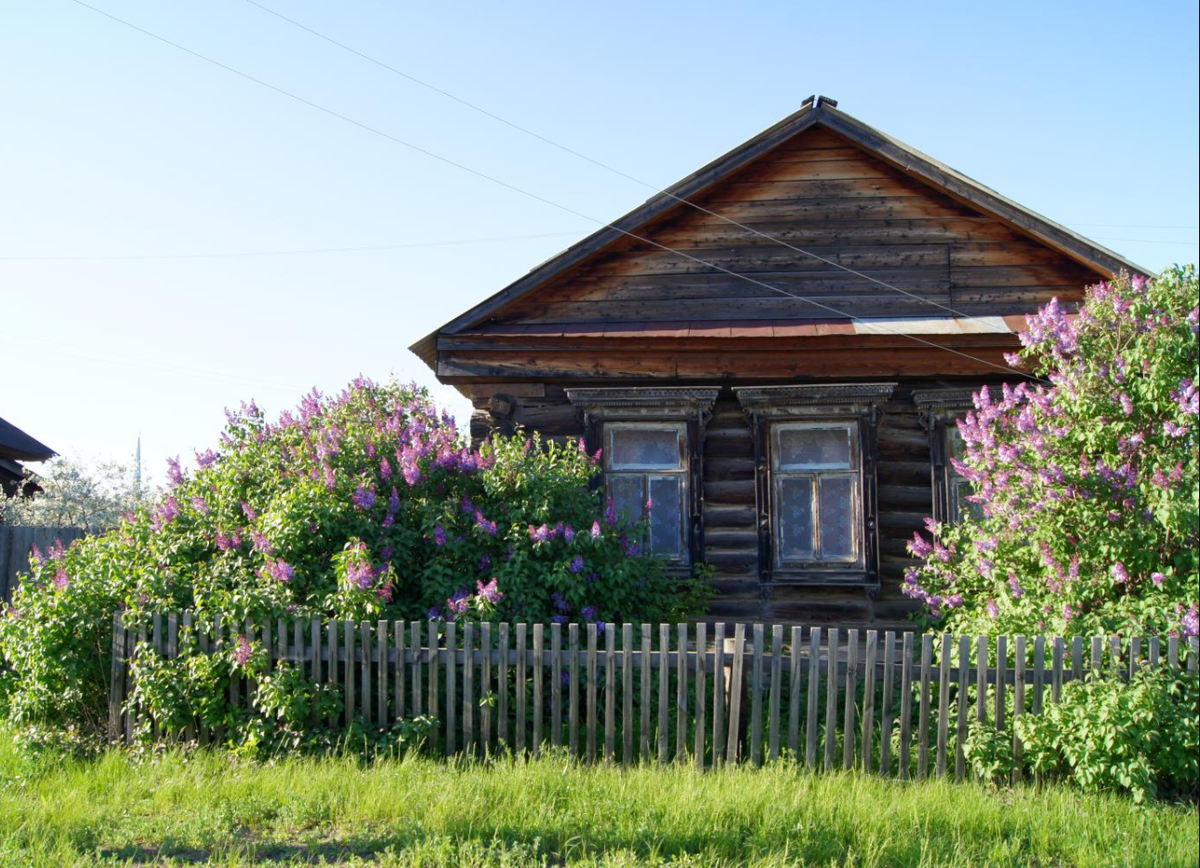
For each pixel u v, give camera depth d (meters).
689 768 7.64
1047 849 6.41
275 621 8.58
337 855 6.27
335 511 9.09
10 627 9.19
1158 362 8.21
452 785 7.22
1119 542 8.08
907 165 12.50
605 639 9.38
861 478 11.95
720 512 12.16
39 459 17.83
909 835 6.51
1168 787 7.35
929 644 7.84
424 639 8.81
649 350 12.16
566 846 6.34
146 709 8.68
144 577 8.91
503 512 9.78
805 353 12.02
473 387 12.48
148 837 6.60
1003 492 8.86
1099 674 7.51
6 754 8.73
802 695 9.45
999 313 12.38
